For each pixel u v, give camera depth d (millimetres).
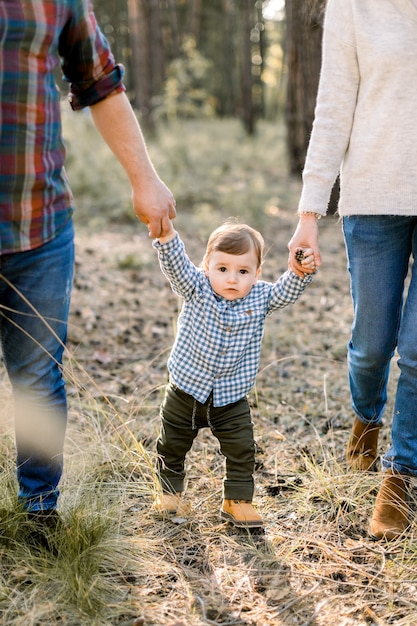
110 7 26016
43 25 2000
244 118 22062
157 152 12719
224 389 2619
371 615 2244
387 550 2566
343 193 2695
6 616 2186
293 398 3977
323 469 3053
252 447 2695
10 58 1980
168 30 29578
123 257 7105
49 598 2273
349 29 2605
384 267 2678
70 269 2354
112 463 3129
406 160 2525
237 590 2371
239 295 2586
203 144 15508
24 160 2082
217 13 33219
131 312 5469
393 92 2518
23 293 2246
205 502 2906
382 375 2916
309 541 2646
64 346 2422
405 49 2477
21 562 2416
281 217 9641
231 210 9586
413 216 2596
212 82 33094
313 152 2709
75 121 11898
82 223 8773
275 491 3000
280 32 34688
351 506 2844
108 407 3783
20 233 2143
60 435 2441
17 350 2318
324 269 7008
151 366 4434
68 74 2344
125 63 26172
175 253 2508
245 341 2598
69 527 2531
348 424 3637
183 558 2539
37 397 2352
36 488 2486
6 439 3184
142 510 2846
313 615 2248
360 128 2623
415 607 2277
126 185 10266
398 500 2666
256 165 14617
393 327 2779
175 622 2189
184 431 2734
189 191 10633
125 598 2307
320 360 4543
